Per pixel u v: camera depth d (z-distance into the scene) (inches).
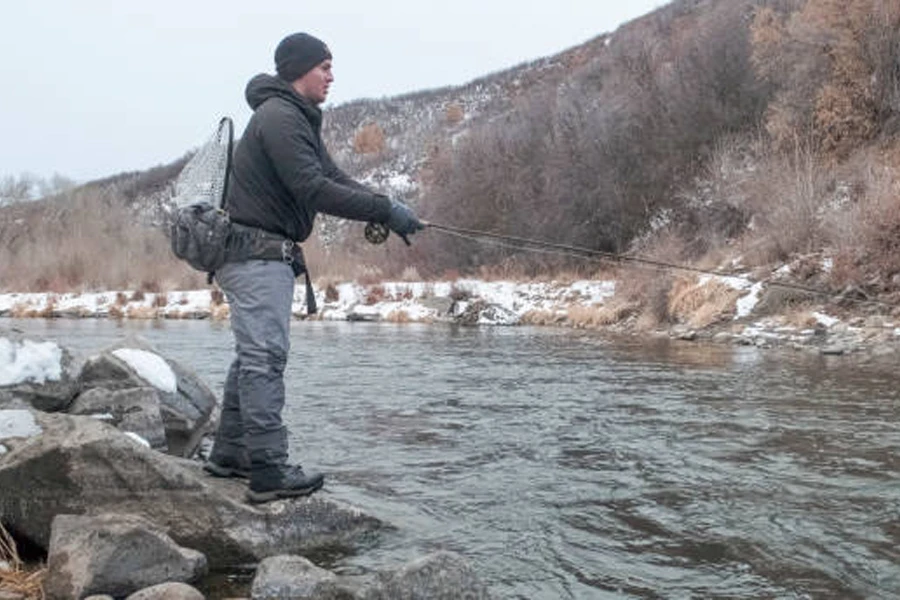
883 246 621.9
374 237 180.2
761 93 1098.7
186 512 161.3
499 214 1314.0
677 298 722.2
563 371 442.9
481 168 1396.4
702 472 217.6
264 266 169.6
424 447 254.1
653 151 1175.6
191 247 166.7
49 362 225.0
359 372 451.5
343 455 244.2
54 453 160.7
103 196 2454.5
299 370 463.5
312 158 167.0
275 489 169.8
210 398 284.2
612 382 392.8
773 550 160.7
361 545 167.9
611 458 235.1
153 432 230.4
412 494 202.7
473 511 188.9
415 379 417.7
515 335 738.8
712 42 1220.5
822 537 167.2
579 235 1181.7
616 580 147.9
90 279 1561.3
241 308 170.4
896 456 231.0
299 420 301.1
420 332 802.2
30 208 2299.5
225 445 185.2
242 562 160.2
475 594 133.3
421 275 1279.5
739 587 144.0
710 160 1082.7
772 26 1082.7
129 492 161.8
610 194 1180.5
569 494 200.4
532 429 279.0
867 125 903.7
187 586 132.6
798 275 664.4
